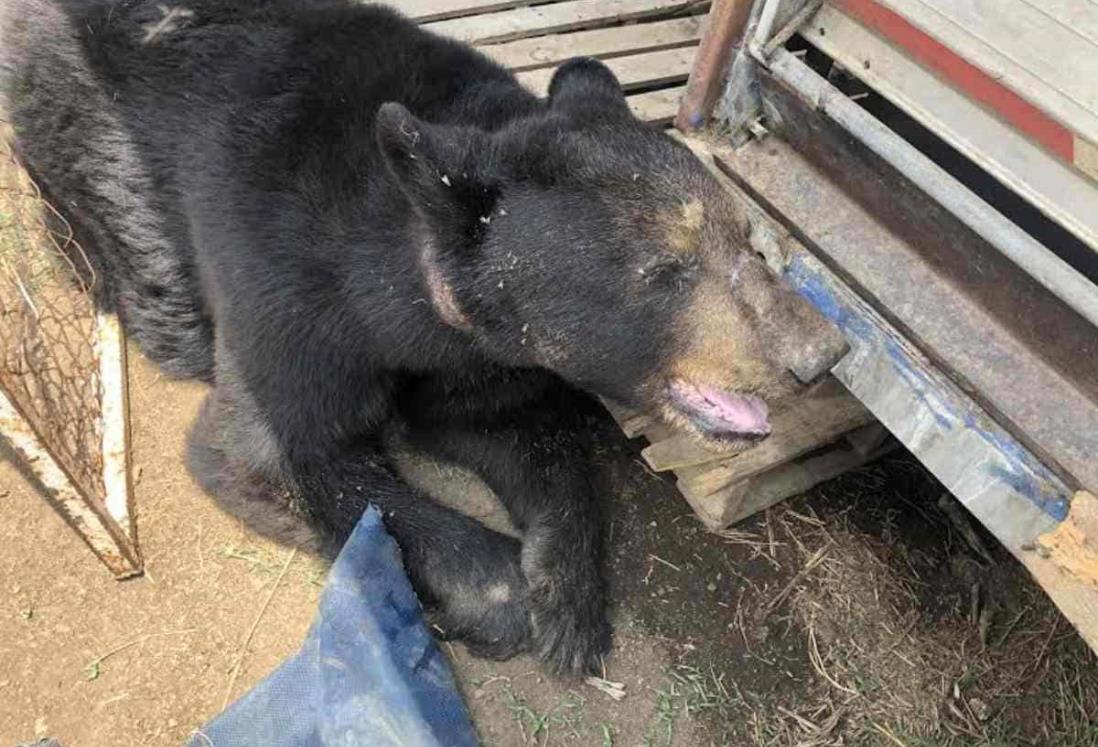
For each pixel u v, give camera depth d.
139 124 0.87
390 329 0.76
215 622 0.80
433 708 0.73
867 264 0.79
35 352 0.85
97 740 0.74
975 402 0.71
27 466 0.69
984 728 0.79
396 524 0.81
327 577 0.80
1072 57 0.62
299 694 0.73
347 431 0.82
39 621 0.79
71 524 0.75
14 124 0.99
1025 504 0.67
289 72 0.81
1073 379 0.68
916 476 0.94
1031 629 0.83
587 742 0.76
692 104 0.91
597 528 0.86
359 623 0.74
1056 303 0.67
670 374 0.70
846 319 0.78
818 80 0.79
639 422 0.88
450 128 0.66
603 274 0.66
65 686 0.76
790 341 0.65
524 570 0.81
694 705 0.79
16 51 0.98
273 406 0.79
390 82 0.79
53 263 1.00
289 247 0.77
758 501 0.86
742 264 0.66
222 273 0.80
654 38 1.18
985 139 0.70
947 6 0.68
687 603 0.84
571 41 1.16
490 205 0.67
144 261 0.92
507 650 0.79
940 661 0.82
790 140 0.87
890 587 0.86
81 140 0.92
